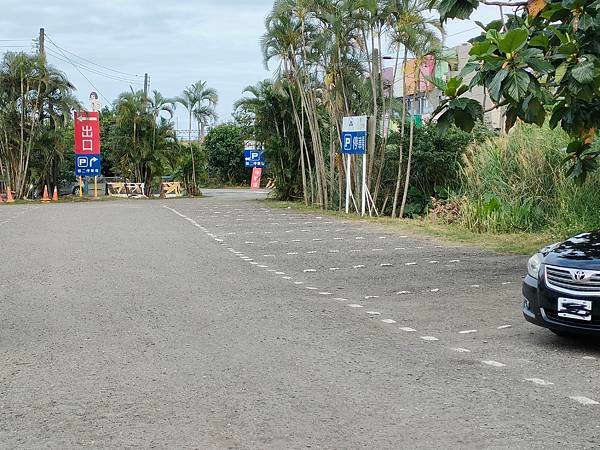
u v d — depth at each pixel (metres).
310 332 7.95
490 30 7.33
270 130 36.34
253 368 6.44
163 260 14.12
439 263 13.72
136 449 4.57
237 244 17.09
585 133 10.38
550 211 18.89
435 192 25.88
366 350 7.14
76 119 41.44
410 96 32.50
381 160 25.88
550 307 7.08
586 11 7.76
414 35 23.56
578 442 4.66
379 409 5.32
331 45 26.45
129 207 31.88
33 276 12.01
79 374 6.28
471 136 25.47
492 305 9.59
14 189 40.44
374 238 18.38
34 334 7.84
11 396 5.69
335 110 28.03
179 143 48.19
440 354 7.00
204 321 8.50
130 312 9.03
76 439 4.76
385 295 10.41
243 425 4.98
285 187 36.06
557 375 6.25
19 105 39.62
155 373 6.29
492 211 19.16
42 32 41.66
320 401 5.50
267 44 28.58
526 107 7.70
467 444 4.62
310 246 16.70
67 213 27.58
